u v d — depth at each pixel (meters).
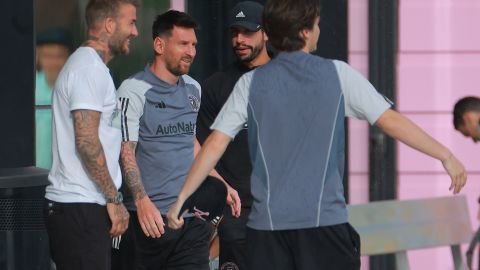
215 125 15.98
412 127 15.48
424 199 24.67
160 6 25.95
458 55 26.11
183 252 19.94
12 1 22.44
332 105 15.53
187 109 19.92
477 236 24.70
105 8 17.77
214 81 21.59
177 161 19.75
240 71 21.55
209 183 19.73
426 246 24.56
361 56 25.92
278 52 16.16
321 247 15.66
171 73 19.56
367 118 15.59
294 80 15.66
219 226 21.61
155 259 19.95
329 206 15.61
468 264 24.88
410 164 26.12
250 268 15.93
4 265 19.52
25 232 19.59
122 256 20.05
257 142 15.79
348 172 26.06
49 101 24.55
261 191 15.76
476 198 26.28
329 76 15.59
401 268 24.48
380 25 25.83
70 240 17.58
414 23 25.97
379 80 25.95
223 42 26.25
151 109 19.44
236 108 15.88
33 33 22.72
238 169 21.38
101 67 17.42
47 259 19.84
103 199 17.67
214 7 26.17
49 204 17.67
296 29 15.79
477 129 24.28
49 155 24.58
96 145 17.12
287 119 15.61
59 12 24.52
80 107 17.05
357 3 25.77
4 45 22.39
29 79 22.70
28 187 19.55
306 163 15.56
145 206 18.84
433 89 26.14
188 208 19.55
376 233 24.02
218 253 23.33
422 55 26.05
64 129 17.55
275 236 15.77
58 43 24.53
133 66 25.88
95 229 17.58
